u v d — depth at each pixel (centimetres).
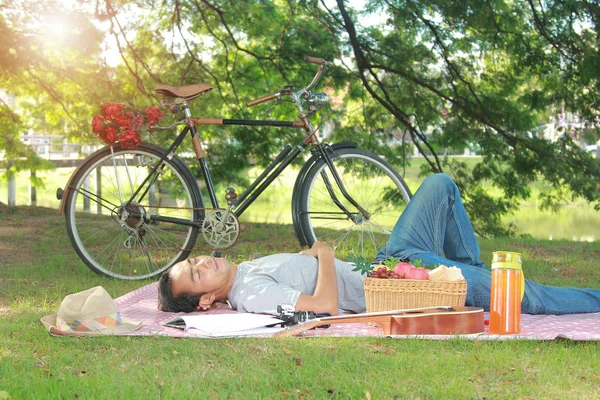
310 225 452
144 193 466
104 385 227
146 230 472
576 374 240
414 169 2252
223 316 311
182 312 345
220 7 1066
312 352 266
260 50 1191
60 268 497
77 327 302
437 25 1022
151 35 1056
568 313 338
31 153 1284
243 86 1168
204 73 1098
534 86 1155
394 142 1248
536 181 1084
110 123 465
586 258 579
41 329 312
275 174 455
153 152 465
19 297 395
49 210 960
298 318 308
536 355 262
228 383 230
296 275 337
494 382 233
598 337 278
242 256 554
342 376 235
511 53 1005
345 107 1266
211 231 450
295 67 1098
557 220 1681
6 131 1238
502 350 268
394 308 307
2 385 228
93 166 470
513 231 1098
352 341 284
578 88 1025
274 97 460
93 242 622
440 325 291
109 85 1084
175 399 215
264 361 257
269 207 1978
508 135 1055
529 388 226
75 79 1085
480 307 331
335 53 1063
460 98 1076
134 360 262
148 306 364
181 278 338
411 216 368
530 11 1006
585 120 1038
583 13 932
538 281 456
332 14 1025
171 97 470
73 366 255
